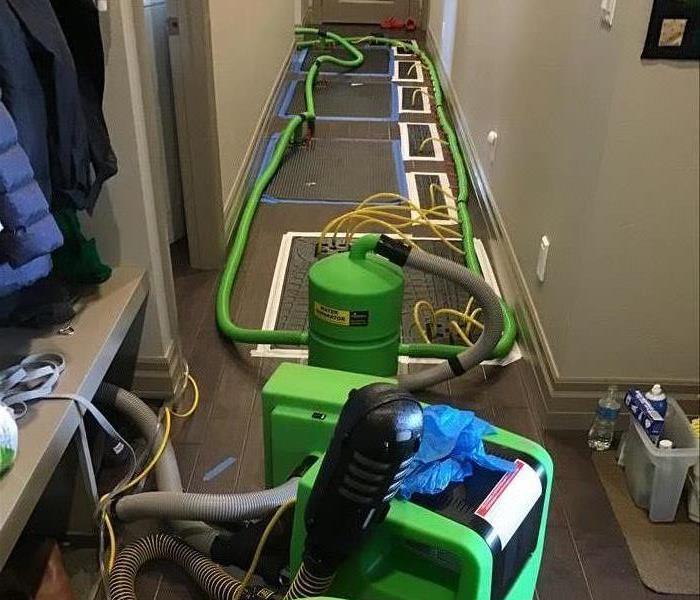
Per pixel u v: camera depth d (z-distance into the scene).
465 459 1.15
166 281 1.90
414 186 3.39
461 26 4.09
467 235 2.81
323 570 1.05
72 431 1.31
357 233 2.90
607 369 1.85
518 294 2.35
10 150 1.10
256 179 3.44
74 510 1.49
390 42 5.91
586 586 1.48
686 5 1.43
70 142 1.29
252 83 3.48
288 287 2.52
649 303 1.75
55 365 1.39
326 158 3.71
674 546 1.58
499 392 2.05
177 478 1.64
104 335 1.52
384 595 1.10
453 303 2.43
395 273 1.82
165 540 1.48
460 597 1.05
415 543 1.14
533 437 1.89
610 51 1.56
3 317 1.50
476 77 3.52
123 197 1.73
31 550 1.37
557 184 1.96
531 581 1.27
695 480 1.60
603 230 1.67
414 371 2.11
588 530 1.61
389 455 0.94
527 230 2.30
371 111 4.45
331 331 1.80
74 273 1.68
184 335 2.27
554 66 2.04
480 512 1.08
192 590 1.44
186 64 2.34
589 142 1.68
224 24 2.77
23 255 1.14
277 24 4.48
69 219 1.62
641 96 1.52
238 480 1.71
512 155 2.59
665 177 1.60
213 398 1.99
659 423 1.60
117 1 1.54
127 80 1.61
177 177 2.69
